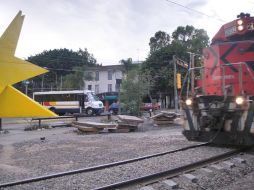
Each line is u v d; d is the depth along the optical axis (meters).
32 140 13.50
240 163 7.05
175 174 5.80
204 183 5.36
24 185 5.39
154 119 19.88
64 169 7.09
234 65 8.92
